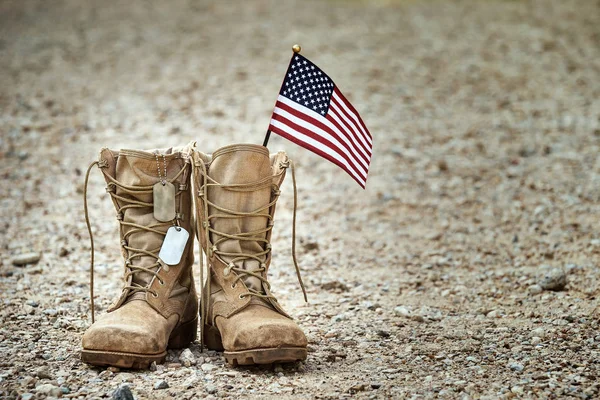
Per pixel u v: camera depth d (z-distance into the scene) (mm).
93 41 22328
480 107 16609
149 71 19250
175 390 5008
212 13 26906
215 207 5680
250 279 5652
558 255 8883
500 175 12469
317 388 5102
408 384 5191
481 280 8156
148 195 5734
